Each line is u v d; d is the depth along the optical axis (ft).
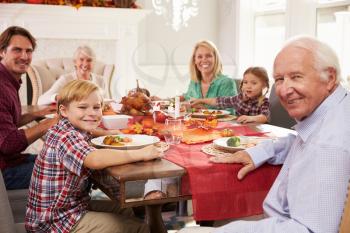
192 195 4.94
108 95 14.42
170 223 9.37
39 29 15.85
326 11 13.91
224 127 7.61
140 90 10.25
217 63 11.05
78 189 5.65
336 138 3.83
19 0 15.37
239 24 17.47
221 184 5.04
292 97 4.22
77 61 11.80
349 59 13.17
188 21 17.98
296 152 4.45
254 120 8.34
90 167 5.17
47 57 16.15
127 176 4.66
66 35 16.19
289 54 4.20
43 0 15.48
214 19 18.44
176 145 6.22
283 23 16.19
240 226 4.11
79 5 15.78
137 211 8.43
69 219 5.58
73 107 5.71
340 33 13.41
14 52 8.25
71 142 5.39
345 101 4.12
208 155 5.59
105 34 16.69
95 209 6.47
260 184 5.23
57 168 5.49
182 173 4.90
